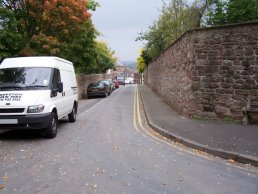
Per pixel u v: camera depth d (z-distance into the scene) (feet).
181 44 55.47
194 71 47.80
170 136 36.29
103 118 54.44
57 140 35.55
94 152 29.76
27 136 37.96
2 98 34.88
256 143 31.32
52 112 36.96
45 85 37.52
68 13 69.10
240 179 22.08
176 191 19.72
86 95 112.98
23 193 19.38
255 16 61.36
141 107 73.61
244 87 43.98
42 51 68.08
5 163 26.09
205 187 20.43
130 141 34.94
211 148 29.43
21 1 66.39
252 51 43.24
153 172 23.61
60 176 22.59
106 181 21.53
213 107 46.65
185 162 26.45
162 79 88.48
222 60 45.60
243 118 42.68
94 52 107.24
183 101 52.44
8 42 57.98
